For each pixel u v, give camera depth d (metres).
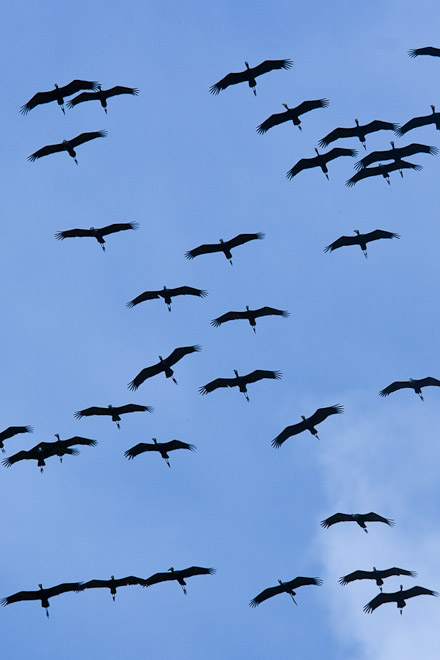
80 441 74.69
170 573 71.75
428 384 73.81
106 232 74.31
